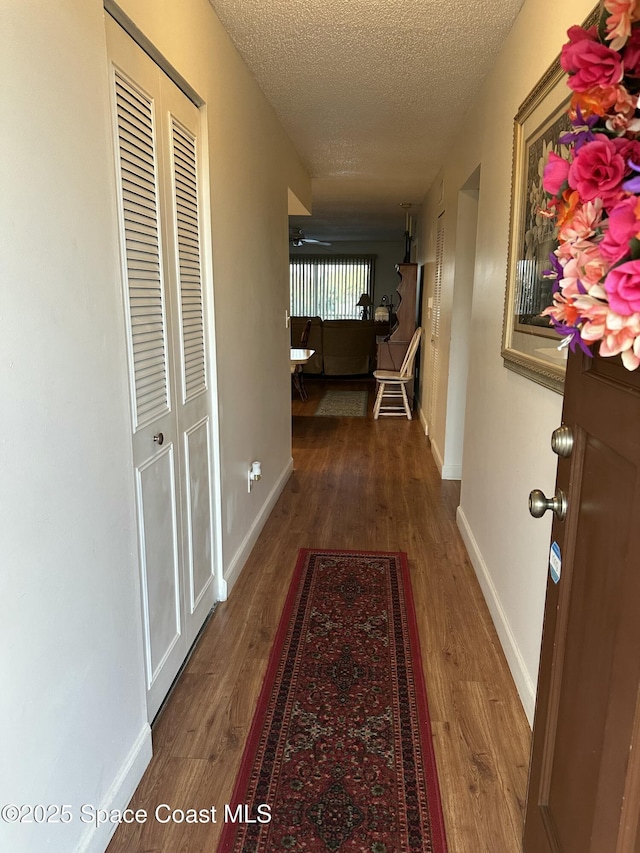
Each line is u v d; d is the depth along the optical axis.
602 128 0.75
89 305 1.19
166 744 1.64
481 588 2.51
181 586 1.95
